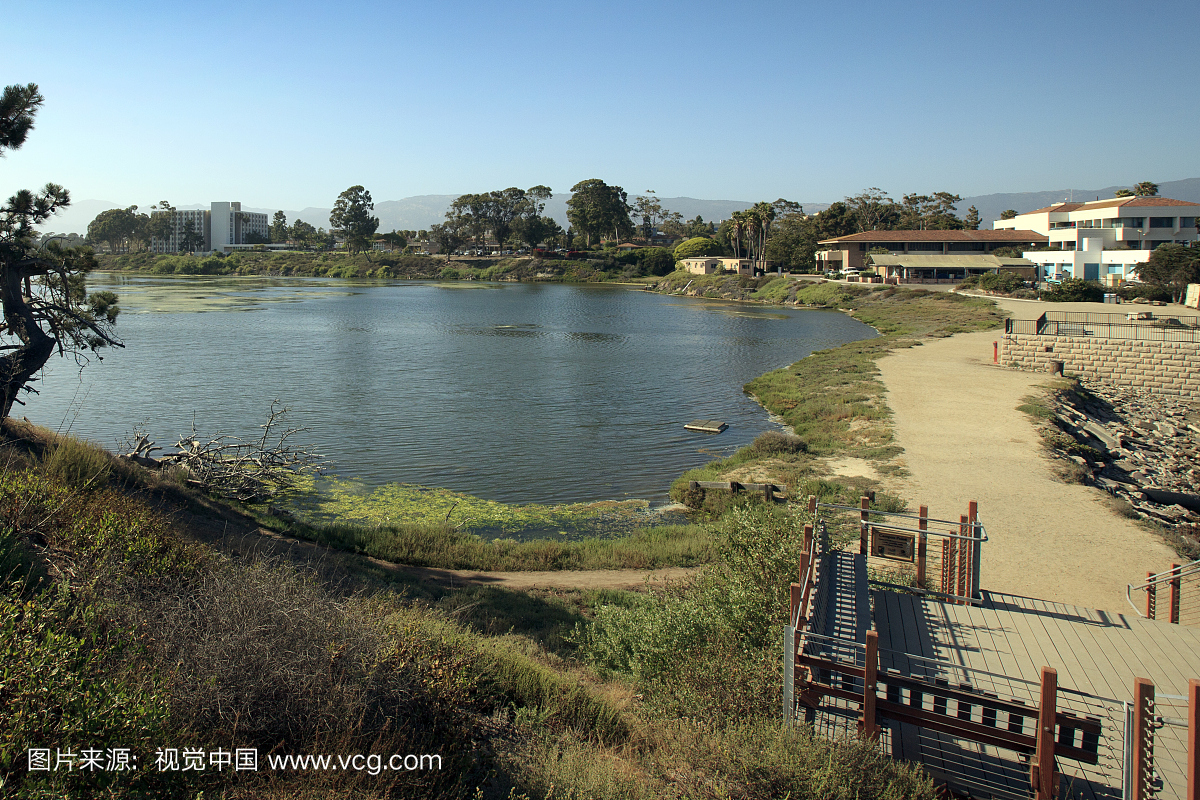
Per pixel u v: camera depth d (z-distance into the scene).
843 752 6.48
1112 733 7.14
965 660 8.64
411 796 6.01
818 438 31.80
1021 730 6.48
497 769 6.95
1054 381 41.66
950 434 30.27
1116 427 35.50
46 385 42.94
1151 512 23.23
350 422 35.75
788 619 9.71
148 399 39.50
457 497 25.11
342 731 6.34
